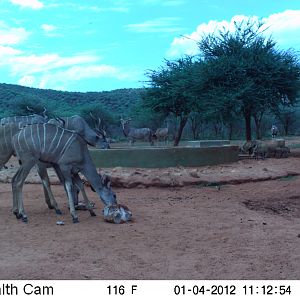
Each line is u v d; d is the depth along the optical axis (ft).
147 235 31.83
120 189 51.90
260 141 78.02
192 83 90.74
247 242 30.09
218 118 88.48
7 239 30.83
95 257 26.96
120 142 161.17
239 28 94.48
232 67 87.25
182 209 40.75
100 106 192.24
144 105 104.37
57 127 36.45
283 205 43.29
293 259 26.50
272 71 87.61
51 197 38.81
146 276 23.80
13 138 36.32
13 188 36.88
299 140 145.89
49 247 28.96
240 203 43.65
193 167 62.23
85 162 36.86
